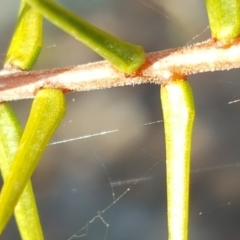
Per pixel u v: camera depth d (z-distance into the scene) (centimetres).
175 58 7
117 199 19
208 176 18
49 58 16
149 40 16
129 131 17
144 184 19
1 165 7
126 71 7
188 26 16
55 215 18
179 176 7
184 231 7
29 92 7
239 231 18
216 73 17
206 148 18
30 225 7
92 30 7
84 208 18
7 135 7
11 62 8
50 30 16
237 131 17
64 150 18
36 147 7
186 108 7
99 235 18
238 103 17
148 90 17
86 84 7
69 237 18
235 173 18
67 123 17
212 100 18
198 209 18
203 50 7
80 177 18
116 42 7
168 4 16
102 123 17
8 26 16
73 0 16
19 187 7
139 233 18
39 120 7
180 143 7
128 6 16
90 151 18
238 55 7
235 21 7
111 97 17
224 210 18
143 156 18
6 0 16
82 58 16
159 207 18
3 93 7
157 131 17
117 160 18
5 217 7
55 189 18
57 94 7
